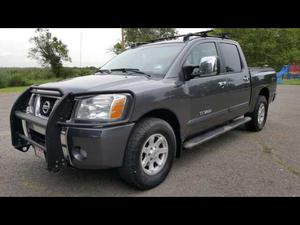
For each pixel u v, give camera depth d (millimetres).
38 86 3555
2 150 4887
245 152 4691
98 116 2906
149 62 4090
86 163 2922
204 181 3549
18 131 3809
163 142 3477
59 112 2934
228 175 3730
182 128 3799
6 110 9938
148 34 26500
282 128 6449
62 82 3539
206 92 4168
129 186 3410
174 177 3678
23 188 3408
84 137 2848
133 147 3092
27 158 4457
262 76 5977
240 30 29031
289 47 30297
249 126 6020
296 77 28297
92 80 3496
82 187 3426
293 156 4469
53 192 3303
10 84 30047
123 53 4879
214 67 4074
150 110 3223
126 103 3006
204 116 4227
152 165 3381
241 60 5395
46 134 2879
